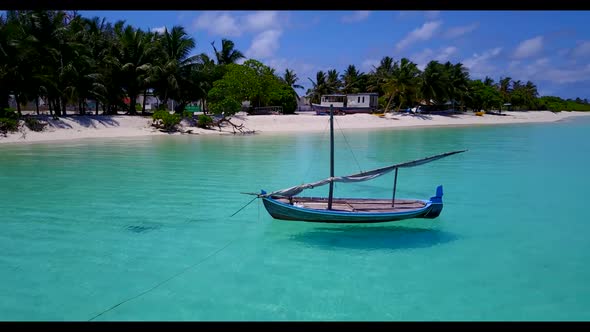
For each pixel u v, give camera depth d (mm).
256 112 68500
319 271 11117
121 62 50938
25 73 37844
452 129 64312
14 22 38906
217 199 18672
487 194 20359
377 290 10047
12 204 17516
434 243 13344
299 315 8938
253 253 12375
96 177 23188
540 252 12648
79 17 49781
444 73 78375
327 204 14688
